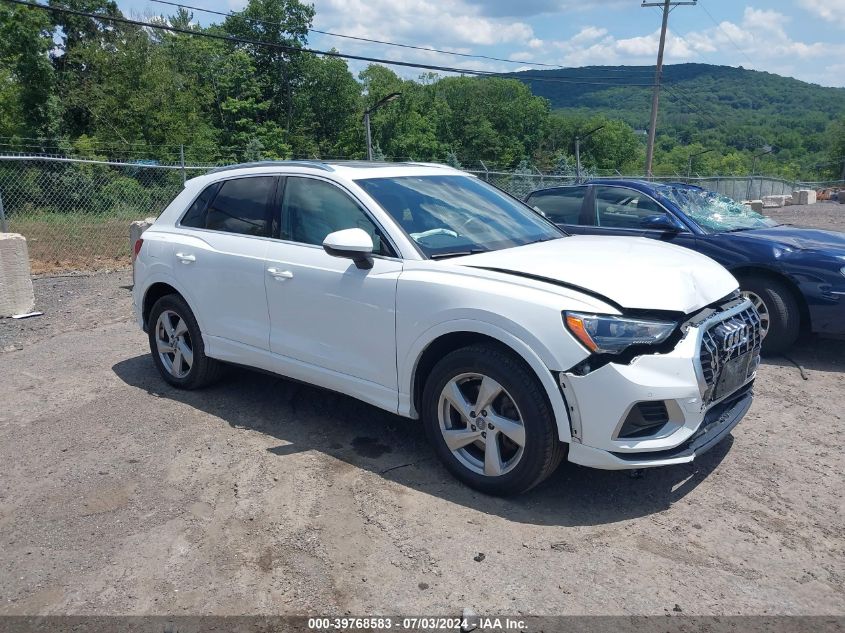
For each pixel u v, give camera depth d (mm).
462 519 3344
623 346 3121
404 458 4016
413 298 3627
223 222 4816
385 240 3883
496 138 81438
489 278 3471
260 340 4469
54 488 3715
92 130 32594
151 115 32906
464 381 3584
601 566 2975
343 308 3957
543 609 2697
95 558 3074
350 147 59844
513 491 3441
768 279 5910
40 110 28969
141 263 5281
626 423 3152
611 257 3760
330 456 4051
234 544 3164
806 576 2914
